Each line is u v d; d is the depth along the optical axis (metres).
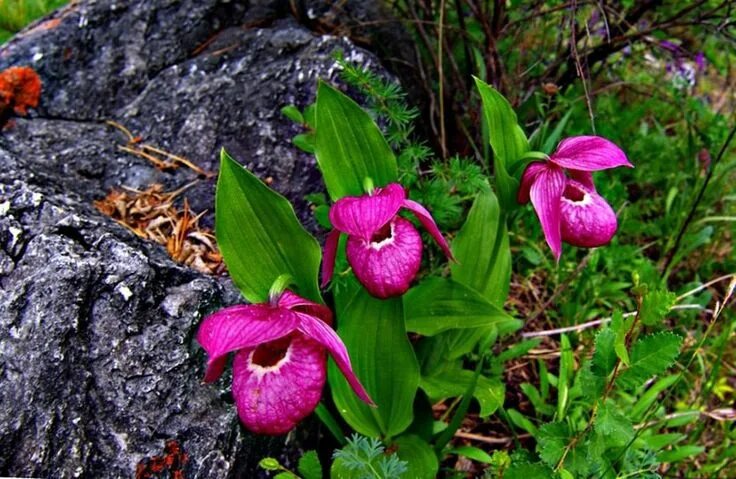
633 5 0.56
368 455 0.29
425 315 0.39
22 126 0.50
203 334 0.29
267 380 0.29
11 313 0.32
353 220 0.31
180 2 0.57
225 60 0.54
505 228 0.41
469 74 0.58
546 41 0.66
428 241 0.48
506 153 0.36
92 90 0.54
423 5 0.56
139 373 0.33
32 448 0.30
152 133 0.52
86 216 0.38
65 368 0.32
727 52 0.61
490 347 0.46
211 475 0.34
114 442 0.32
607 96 0.67
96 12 0.56
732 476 0.44
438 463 0.40
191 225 0.45
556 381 0.45
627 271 0.55
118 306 0.34
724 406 0.49
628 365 0.29
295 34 0.54
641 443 0.41
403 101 0.57
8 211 0.36
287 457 0.39
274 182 0.49
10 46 0.55
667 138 0.63
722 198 0.59
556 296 0.51
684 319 0.53
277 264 0.33
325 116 0.34
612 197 0.58
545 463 0.33
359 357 0.37
